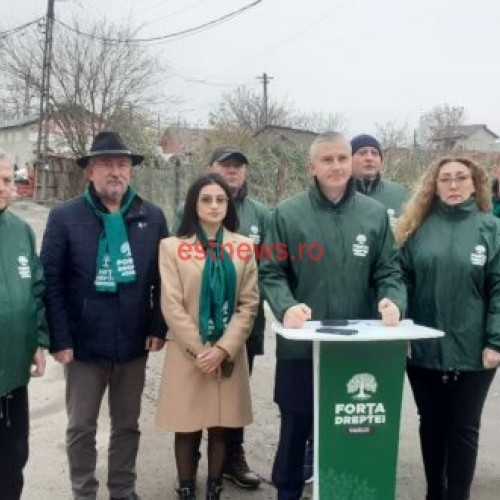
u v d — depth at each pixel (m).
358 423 2.98
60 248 3.42
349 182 3.31
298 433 3.37
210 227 3.60
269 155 17.33
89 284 3.45
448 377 3.41
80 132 26.62
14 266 3.02
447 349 3.38
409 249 3.53
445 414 3.52
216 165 4.21
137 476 4.20
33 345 3.09
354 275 3.27
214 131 22.64
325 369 2.94
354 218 3.29
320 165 3.22
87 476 3.57
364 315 3.34
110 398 3.70
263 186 16.33
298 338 2.68
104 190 3.46
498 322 3.31
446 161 3.46
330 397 2.95
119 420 3.68
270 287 3.26
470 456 3.43
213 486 3.66
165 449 4.63
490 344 3.31
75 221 3.45
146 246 3.56
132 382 3.64
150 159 25.47
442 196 3.45
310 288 3.28
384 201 4.50
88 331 3.46
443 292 3.37
